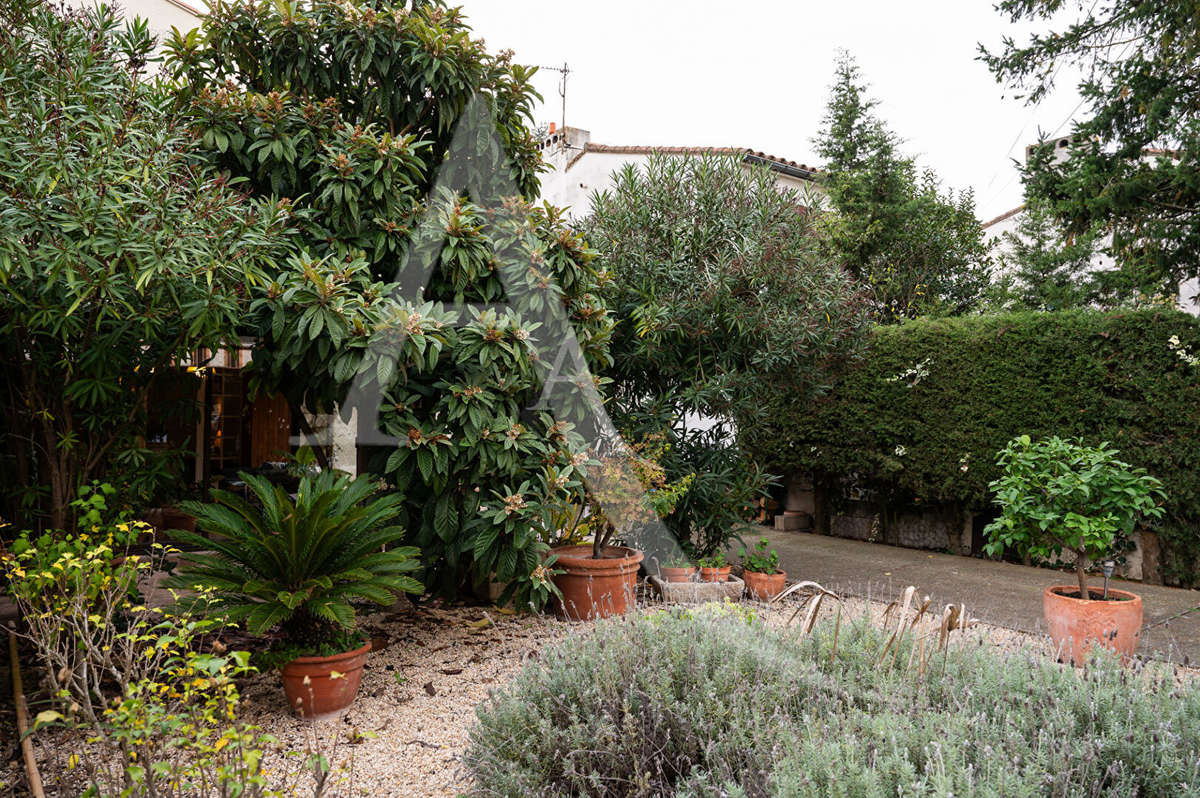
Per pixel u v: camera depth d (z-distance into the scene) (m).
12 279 2.84
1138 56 6.31
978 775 1.77
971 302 11.62
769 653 2.55
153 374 3.61
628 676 2.30
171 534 3.03
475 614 4.45
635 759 1.90
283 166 3.74
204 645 3.56
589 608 4.34
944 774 1.69
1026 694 2.34
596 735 2.02
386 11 3.95
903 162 11.88
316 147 3.85
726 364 5.43
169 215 2.67
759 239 5.30
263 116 3.66
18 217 2.42
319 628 3.02
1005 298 11.22
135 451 3.74
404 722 2.88
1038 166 7.00
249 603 2.86
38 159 2.46
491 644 3.88
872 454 7.70
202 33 4.43
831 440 8.09
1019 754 1.85
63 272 2.66
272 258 3.33
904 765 1.70
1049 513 3.77
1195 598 5.53
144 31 3.63
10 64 2.85
